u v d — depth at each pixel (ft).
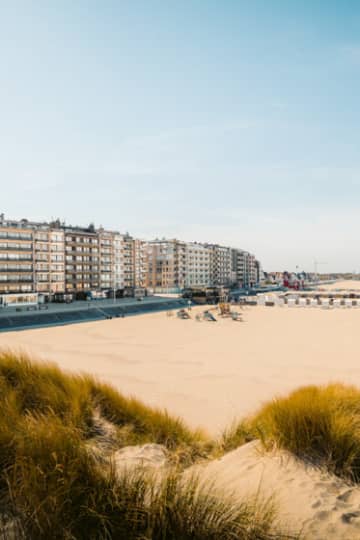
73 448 10.65
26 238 282.15
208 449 20.35
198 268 524.93
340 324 195.00
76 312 230.27
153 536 8.01
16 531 8.09
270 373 82.23
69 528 8.00
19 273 275.59
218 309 304.91
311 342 133.59
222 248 589.73
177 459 14.97
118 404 24.32
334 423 15.33
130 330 174.40
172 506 8.33
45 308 241.55
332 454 14.11
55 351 114.93
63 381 25.13
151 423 22.56
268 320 222.89
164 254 484.74
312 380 74.95
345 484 12.39
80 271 325.42
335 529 9.36
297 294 457.68
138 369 87.45
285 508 10.52
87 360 100.17
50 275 297.53
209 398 61.05
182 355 107.96
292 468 13.57
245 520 8.69
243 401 59.00
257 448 16.40
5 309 230.27
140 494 8.99
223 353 111.14
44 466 9.55
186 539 7.96
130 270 379.14
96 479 9.46
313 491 11.69
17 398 19.95
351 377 77.82
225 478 13.38
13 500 8.77
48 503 8.27
